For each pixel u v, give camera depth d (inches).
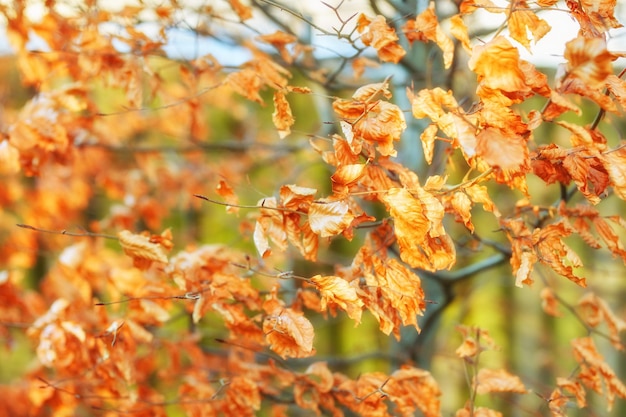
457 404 196.7
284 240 54.1
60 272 106.2
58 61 79.4
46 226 122.3
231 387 73.5
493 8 49.7
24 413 113.0
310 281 52.5
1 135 75.8
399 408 67.7
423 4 82.0
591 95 48.8
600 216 58.0
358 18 57.7
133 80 73.5
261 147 124.3
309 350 52.6
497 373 69.8
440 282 99.8
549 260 53.0
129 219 120.2
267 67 67.7
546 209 66.6
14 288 103.7
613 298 184.5
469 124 44.0
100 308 74.6
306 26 92.3
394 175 59.1
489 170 47.4
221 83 65.4
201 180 140.2
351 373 190.2
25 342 148.6
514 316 277.1
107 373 72.5
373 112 50.9
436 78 99.0
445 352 120.0
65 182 121.8
